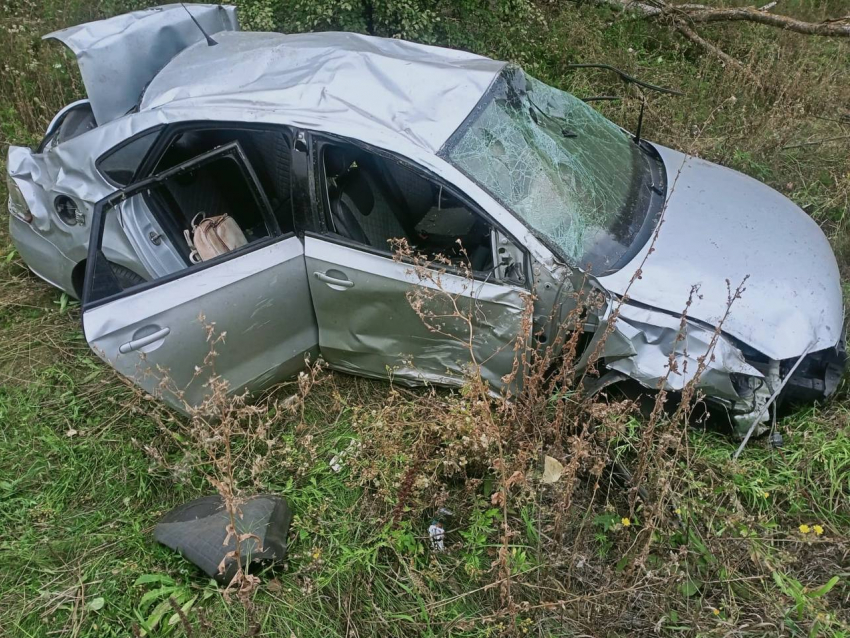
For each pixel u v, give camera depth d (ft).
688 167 12.13
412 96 9.93
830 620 7.63
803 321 9.33
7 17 19.88
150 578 8.48
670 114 18.04
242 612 8.27
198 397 9.86
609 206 10.41
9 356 11.85
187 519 9.06
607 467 9.56
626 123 17.71
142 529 9.30
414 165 9.35
